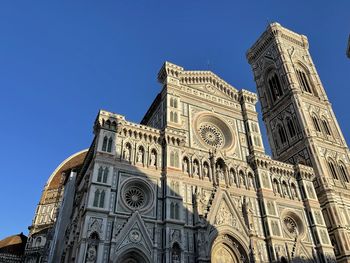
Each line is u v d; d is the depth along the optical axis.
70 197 69.25
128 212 43.72
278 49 94.69
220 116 63.81
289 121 83.44
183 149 54.44
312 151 73.94
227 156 58.84
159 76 62.78
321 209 67.44
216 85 67.81
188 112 59.81
